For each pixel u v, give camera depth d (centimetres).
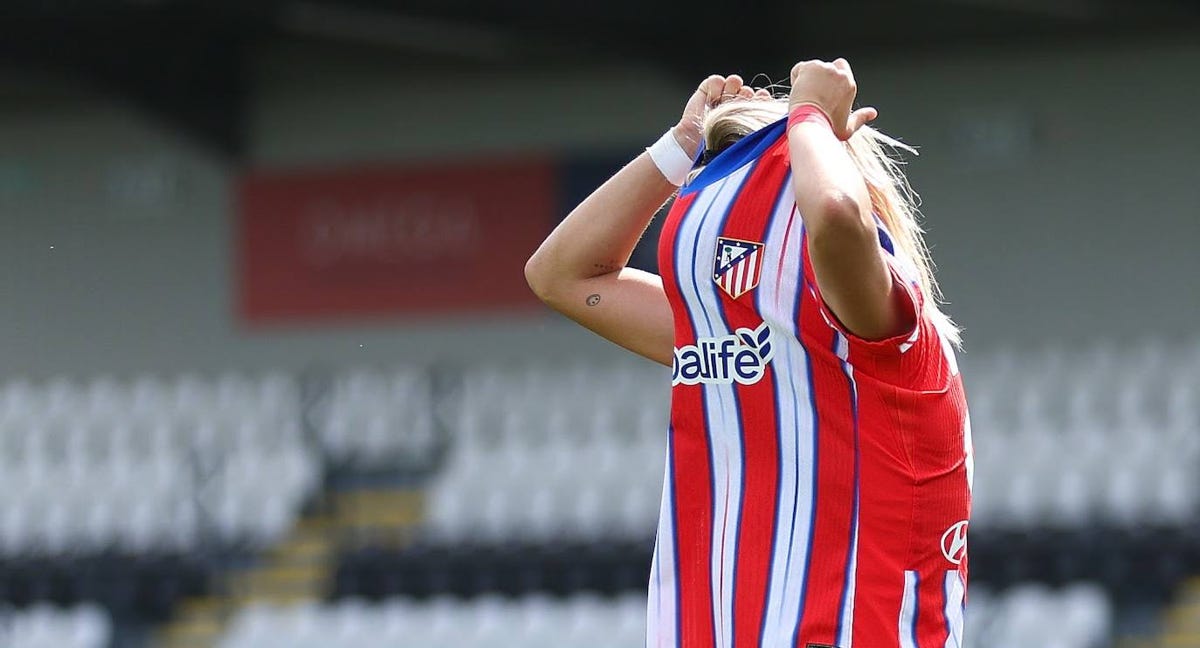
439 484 4759
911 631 655
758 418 668
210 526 4703
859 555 652
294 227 5753
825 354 649
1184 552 3559
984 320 5112
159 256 5881
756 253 661
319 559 4588
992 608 3503
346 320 5703
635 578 3981
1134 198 4978
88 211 5938
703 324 682
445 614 3781
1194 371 4425
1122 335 4975
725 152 692
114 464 4978
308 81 5728
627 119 5462
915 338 651
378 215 5688
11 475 4900
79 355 5928
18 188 5994
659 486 4328
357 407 5250
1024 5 4825
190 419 5334
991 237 5112
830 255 611
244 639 3809
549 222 5531
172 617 4366
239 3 4850
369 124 5697
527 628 3597
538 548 4050
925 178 5184
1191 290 4906
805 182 621
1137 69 4981
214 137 5669
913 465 652
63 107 5944
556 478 4450
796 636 654
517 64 5550
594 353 5478
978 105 5122
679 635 688
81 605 4353
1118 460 3950
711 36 5022
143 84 5419
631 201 786
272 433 5234
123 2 4862
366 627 3759
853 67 5244
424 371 5472
